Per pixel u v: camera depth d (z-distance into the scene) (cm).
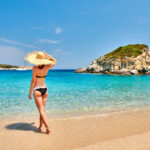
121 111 683
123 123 535
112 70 5581
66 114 645
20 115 633
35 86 456
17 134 452
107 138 418
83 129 484
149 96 1034
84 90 1305
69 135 441
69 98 966
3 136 437
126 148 361
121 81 2258
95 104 817
